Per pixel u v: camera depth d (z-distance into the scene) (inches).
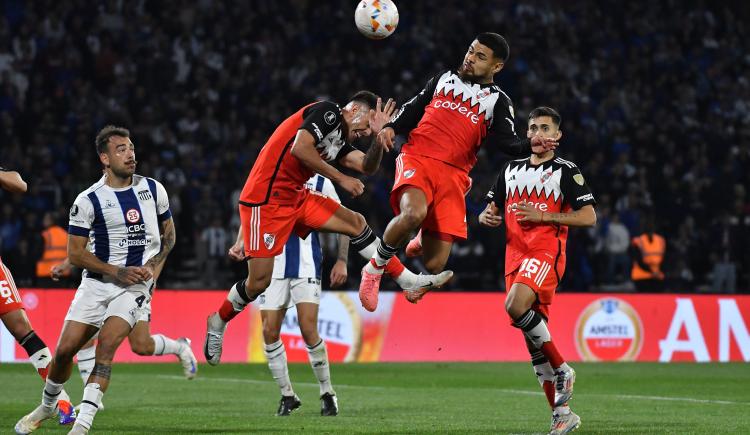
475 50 708.0
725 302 1681.8
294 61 2097.7
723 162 2129.7
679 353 1647.4
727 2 2497.5
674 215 1936.5
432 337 1561.3
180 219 1705.2
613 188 1957.4
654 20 2417.6
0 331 1395.2
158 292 1455.5
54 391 679.7
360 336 1525.6
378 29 716.0
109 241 685.9
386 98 2071.9
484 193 1830.7
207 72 2011.6
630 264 1791.3
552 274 727.7
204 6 2114.9
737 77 2397.9
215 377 1242.0
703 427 756.0
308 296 851.4
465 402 960.9
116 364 1429.6
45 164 1731.1
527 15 2304.4
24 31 1939.0
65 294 1424.7
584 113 2142.0
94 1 2027.6
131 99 1914.4
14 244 1646.2
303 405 928.3
